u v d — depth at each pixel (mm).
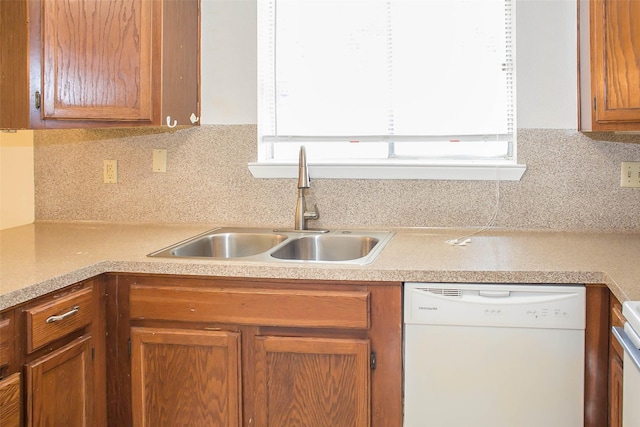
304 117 2311
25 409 1332
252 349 1604
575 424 1512
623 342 1114
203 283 1618
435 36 2207
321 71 2285
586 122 1976
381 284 1547
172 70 2051
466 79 2199
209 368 1619
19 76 1893
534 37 2102
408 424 1566
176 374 1637
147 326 1650
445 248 1824
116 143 2355
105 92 1945
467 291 1519
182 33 2137
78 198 2391
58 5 1900
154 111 1956
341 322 1554
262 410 1607
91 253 1719
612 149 2082
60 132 2379
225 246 2141
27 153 2377
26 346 1328
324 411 1587
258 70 2293
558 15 2086
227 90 2281
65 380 1475
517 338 1511
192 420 1638
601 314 1492
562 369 1506
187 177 2326
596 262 1574
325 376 1578
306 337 1577
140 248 1807
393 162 2203
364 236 2070
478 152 2252
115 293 1659
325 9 2264
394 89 2244
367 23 2244
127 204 2365
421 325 1538
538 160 2129
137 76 1940
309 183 2158
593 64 1825
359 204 2242
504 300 1503
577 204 2119
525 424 1528
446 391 1547
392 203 2223
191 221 2336
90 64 1935
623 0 1721
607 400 1498
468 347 1528
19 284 1319
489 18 2176
